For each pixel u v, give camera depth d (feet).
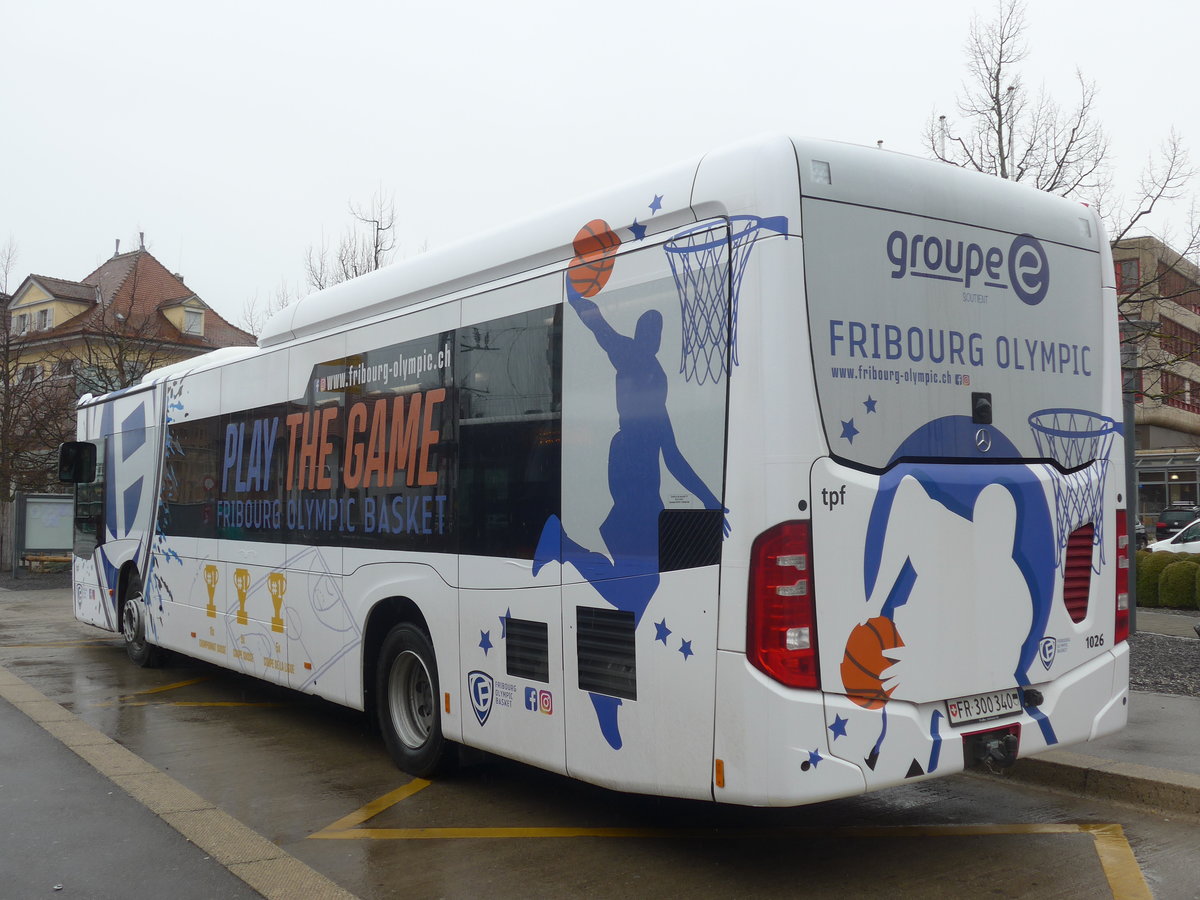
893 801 19.42
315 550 23.81
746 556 13.48
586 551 16.06
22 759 22.54
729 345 13.93
